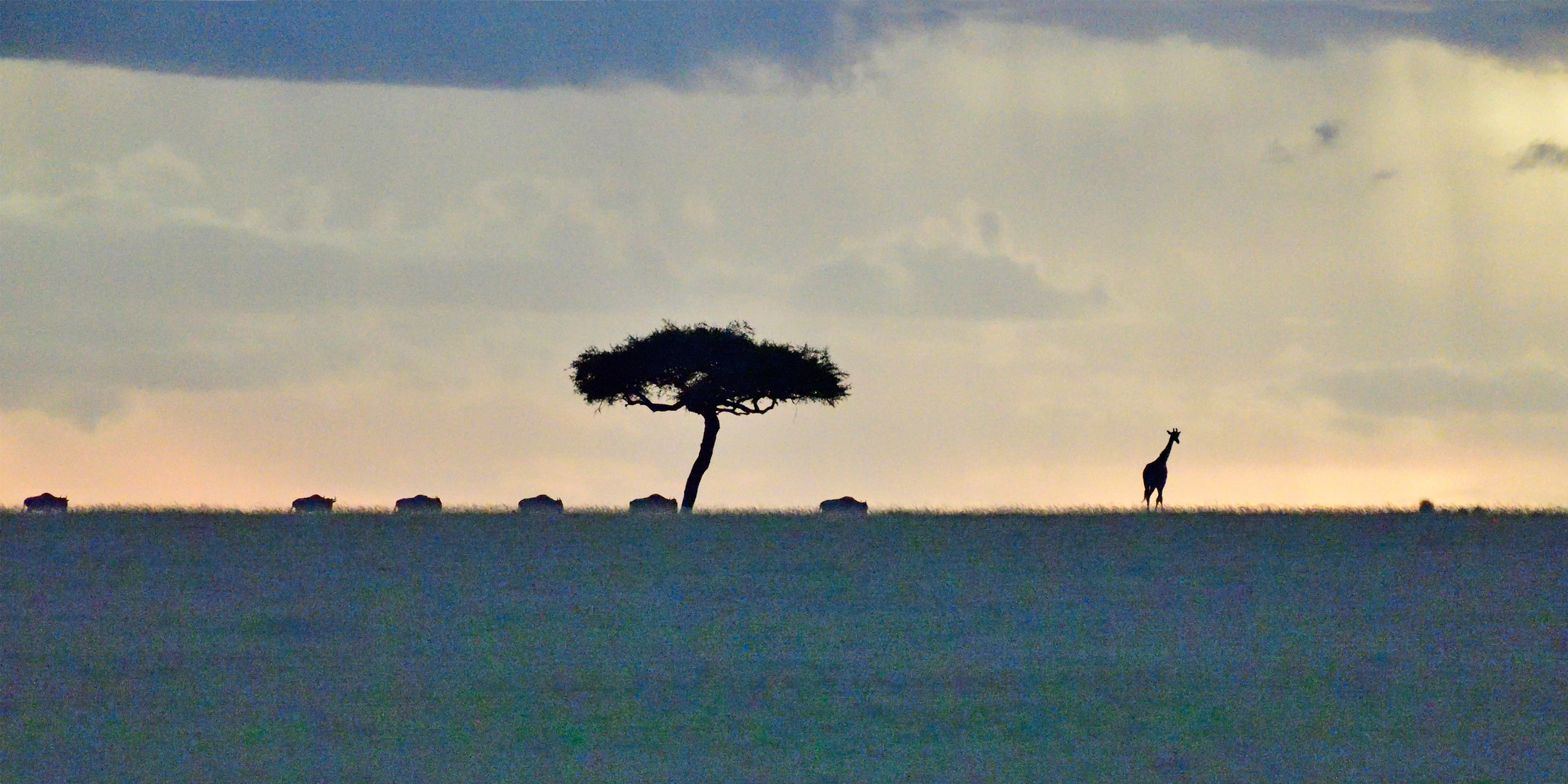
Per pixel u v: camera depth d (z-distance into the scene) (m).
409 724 43.19
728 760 39.91
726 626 57.06
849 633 55.91
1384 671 50.16
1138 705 45.78
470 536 78.88
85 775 38.09
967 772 38.97
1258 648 53.81
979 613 59.75
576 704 45.44
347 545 75.06
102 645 52.66
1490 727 43.50
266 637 54.31
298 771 38.66
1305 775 38.88
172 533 77.75
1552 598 63.38
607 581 66.50
